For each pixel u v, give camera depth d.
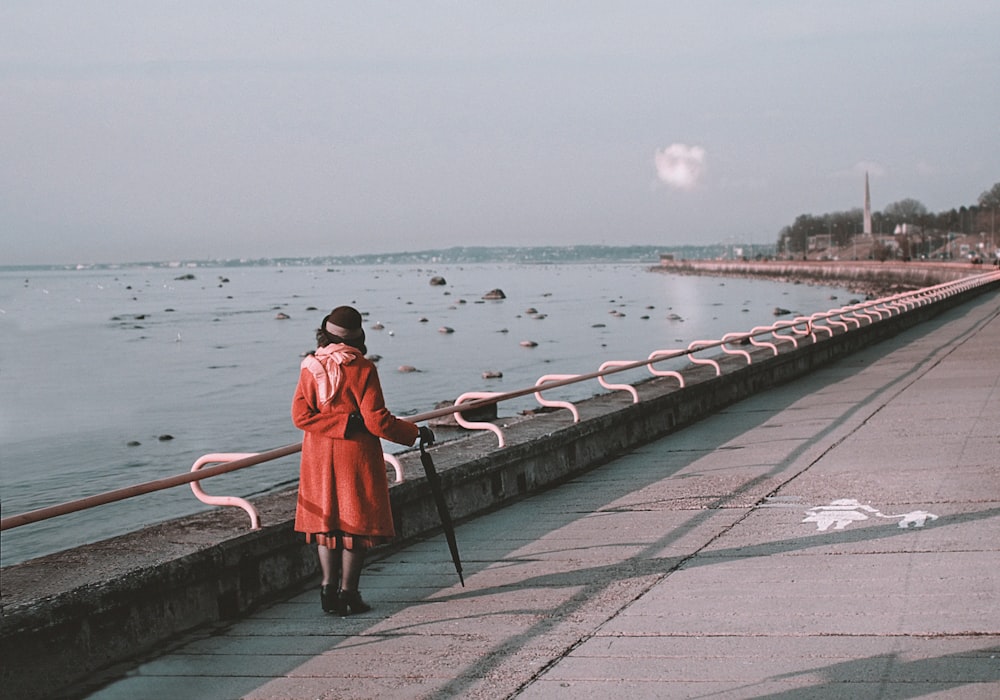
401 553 7.96
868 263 154.25
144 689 5.07
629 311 77.25
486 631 5.73
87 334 61.09
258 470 19.55
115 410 29.69
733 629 5.43
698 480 10.29
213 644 5.77
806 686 4.54
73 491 18.80
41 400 32.16
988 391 15.91
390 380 34.28
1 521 4.71
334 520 6.09
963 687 4.39
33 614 4.93
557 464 11.20
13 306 103.62
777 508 8.58
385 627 5.95
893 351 26.19
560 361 39.66
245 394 32.75
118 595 5.43
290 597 6.73
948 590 5.86
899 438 11.87
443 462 9.38
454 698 4.72
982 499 8.27
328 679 5.10
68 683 5.14
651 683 4.72
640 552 7.39
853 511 8.20
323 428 5.99
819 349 23.42
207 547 6.16
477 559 7.59
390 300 104.06
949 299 46.84
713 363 18.83
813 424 13.77
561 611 6.03
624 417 13.07
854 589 6.03
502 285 158.00
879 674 4.61
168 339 56.69
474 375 35.25
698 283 157.00
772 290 121.31
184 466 20.91
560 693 4.68
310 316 77.88
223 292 140.88
